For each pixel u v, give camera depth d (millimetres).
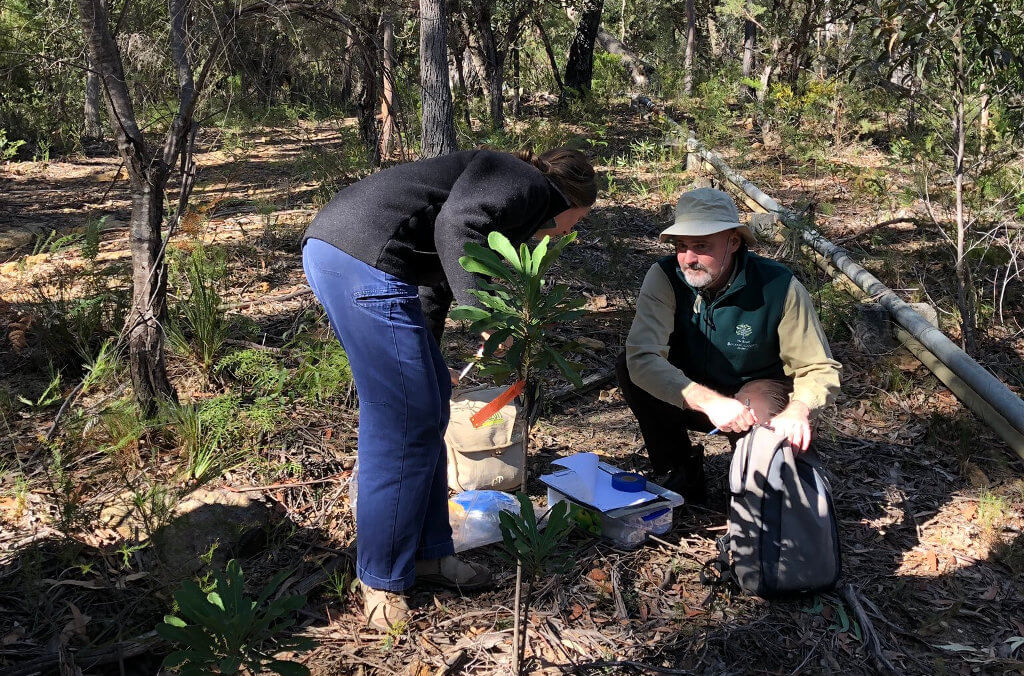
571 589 2984
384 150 9148
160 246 3805
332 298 2613
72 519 3111
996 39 5141
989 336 5391
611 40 22172
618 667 2619
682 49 21266
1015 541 3346
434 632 2746
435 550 2924
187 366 4441
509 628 2777
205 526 3092
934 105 6164
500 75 13812
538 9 14953
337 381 4195
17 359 4555
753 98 13555
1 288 5695
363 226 2578
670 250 7160
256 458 3629
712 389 3326
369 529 2736
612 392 4594
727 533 3090
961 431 4117
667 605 2924
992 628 2898
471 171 2541
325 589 2939
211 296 4586
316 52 4570
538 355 2305
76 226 7742
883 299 5371
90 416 3746
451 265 2455
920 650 2779
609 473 3467
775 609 2918
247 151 11352
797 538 2898
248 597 2609
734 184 9031
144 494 3328
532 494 3561
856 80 10836
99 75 3602
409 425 2668
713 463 3928
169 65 4113
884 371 4801
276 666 2230
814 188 9273
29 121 12039
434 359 2834
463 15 13086
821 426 4281
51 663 2502
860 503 3627
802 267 6551
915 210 7809
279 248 6680
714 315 3186
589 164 2867
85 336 4613
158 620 2740
